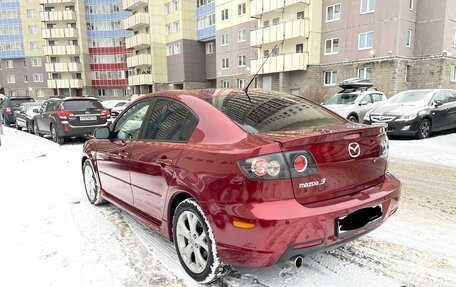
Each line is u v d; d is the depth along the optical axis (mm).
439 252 3105
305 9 25875
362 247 3219
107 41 53719
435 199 4676
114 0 52625
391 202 2729
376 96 13141
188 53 39969
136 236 3580
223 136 2557
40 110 12508
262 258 2213
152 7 41438
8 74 55719
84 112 10977
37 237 3588
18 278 2781
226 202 2316
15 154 8602
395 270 2795
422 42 22688
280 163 2215
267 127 2693
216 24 35625
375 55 22844
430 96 10578
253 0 29125
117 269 2906
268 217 2145
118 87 54750
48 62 53000
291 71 27375
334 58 25312
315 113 3195
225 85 35594
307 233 2219
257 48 30406
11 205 4645
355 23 23703
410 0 22297
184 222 2795
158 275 2805
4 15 53812
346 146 2488
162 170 2896
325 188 2373
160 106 3391
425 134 10203
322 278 2688
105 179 4195
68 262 3039
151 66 42969
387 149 2908
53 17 51094
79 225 3908
